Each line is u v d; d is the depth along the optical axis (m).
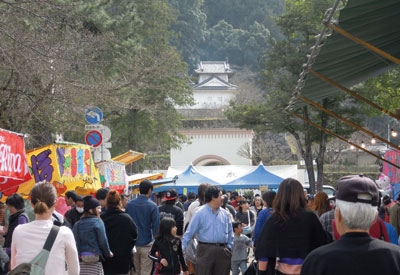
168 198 12.18
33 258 5.62
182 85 38.00
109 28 22.09
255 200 18.12
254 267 8.54
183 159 65.88
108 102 19.19
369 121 78.12
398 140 60.81
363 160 70.31
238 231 12.77
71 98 17.00
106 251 8.91
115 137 38.41
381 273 3.51
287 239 6.02
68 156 11.75
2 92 15.99
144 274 10.76
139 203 10.85
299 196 6.11
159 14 35.44
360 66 8.03
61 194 12.06
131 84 21.81
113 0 23.34
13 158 8.66
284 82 33.03
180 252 9.93
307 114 33.97
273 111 33.62
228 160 65.62
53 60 16.14
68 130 20.16
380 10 5.87
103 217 9.55
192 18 99.06
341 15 5.92
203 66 96.94
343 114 33.47
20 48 14.70
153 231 10.74
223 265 9.59
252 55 105.19
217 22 116.25
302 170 45.44
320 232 6.09
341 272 3.53
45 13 16.58
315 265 3.61
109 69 21.72
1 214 11.30
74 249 5.85
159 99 36.44
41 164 11.32
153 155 69.25
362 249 3.56
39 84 16.00
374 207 3.66
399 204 12.54
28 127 18.69
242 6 115.31
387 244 3.61
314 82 8.39
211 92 90.44
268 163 67.19
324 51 6.93
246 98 88.19
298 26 33.16
